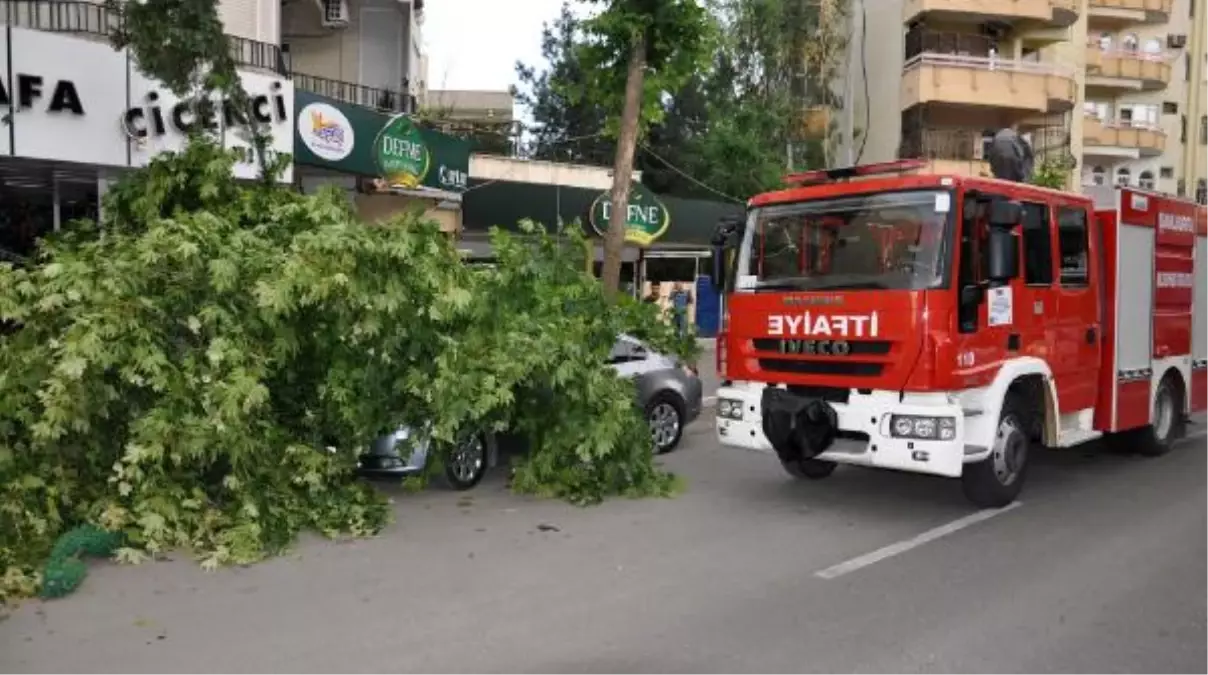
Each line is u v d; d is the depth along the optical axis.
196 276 6.97
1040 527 7.73
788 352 8.09
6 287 6.62
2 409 6.39
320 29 22.59
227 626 5.38
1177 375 10.90
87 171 13.99
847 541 7.29
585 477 8.58
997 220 7.59
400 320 7.73
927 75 33.28
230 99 10.77
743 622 5.51
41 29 12.55
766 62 36.03
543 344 8.02
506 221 24.03
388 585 6.14
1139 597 6.00
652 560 6.75
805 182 8.82
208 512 6.91
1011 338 8.02
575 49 13.95
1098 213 9.45
